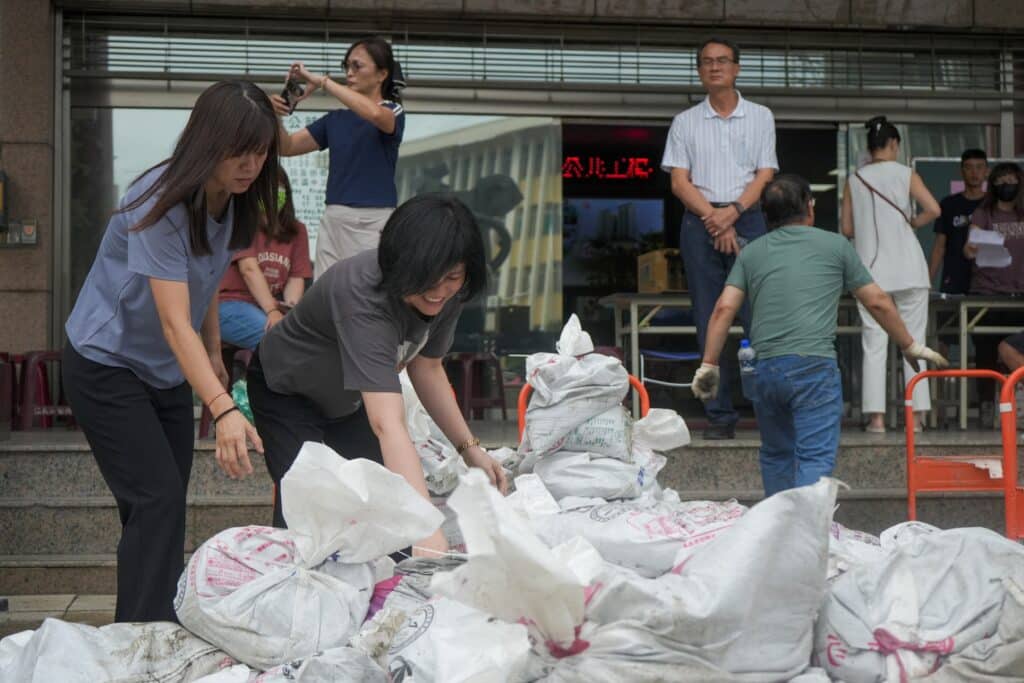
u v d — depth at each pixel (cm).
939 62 858
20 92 771
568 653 227
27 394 707
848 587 248
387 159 607
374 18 809
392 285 289
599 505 338
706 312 684
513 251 831
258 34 803
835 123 858
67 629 248
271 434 354
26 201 770
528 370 383
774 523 231
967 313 829
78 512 555
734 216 668
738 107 690
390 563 271
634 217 992
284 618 248
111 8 786
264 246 661
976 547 254
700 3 816
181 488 327
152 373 328
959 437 664
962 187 857
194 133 306
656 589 229
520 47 827
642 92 834
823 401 487
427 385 347
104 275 322
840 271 495
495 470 352
